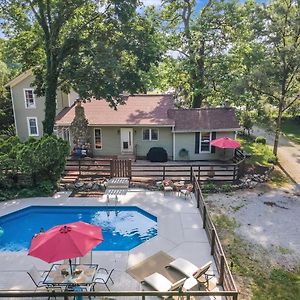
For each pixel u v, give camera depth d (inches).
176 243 475.8
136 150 983.6
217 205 651.5
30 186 693.9
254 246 494.6
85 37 848.9
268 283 405.7
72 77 794.8
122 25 826.2
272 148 1161.4
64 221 588.1
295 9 885.8
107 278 369.7
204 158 973.8
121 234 529.3
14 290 354.0
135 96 1111.6
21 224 576.7
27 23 897.5
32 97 1197.7
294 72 913.5
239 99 1071.0
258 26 929.5
